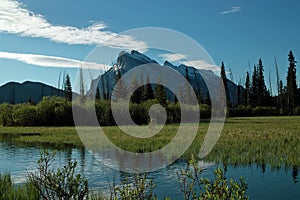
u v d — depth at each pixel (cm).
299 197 1469
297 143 2805
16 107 7388
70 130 5125
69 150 3088
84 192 720
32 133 5006
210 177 1694
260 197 1470
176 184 1647
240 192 573
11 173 2022
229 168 2022
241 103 10588
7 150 3184
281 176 1817
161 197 1421
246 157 2267
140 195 688
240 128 4559
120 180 1783
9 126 6981
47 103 6906
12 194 1123
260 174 1867
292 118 7594
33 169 2141
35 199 1074
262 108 9381
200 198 605
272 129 4269
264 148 2647
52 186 696
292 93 9419
